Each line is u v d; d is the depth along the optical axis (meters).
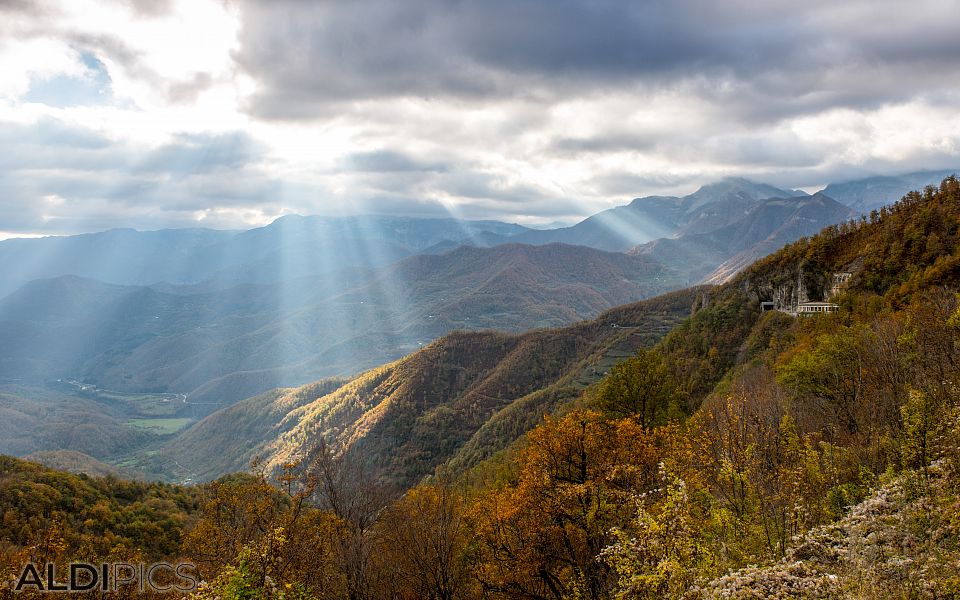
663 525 18.95
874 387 38.91
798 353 61.34
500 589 31.56
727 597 15.90
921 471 20.52
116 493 81.06
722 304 160.38
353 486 38.28
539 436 33.66
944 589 13.64
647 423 45.69
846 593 14.72
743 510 22.91
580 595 27.41
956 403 25.00
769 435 27.36
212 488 32.12
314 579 28.98
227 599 20.62
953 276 76.25
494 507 34.44
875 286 114.81
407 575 32.84
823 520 21.56
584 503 29.42
